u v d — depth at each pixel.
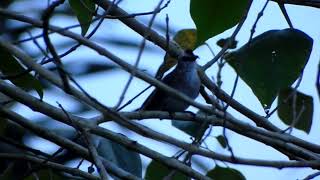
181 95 8.41
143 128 8.82
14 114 10.20
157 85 8.42
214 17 9.50
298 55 9.70
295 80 9.70
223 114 9.21
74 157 12.43
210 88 11.98
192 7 9.50
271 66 9.67
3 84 9.88
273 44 9.69
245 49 9.70
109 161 10.09
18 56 8.38
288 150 10.04
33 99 9.93
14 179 12.00
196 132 11.27
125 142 9.75
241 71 9.65
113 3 10.16
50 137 10.25
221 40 10.83
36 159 10.77
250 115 10.76
